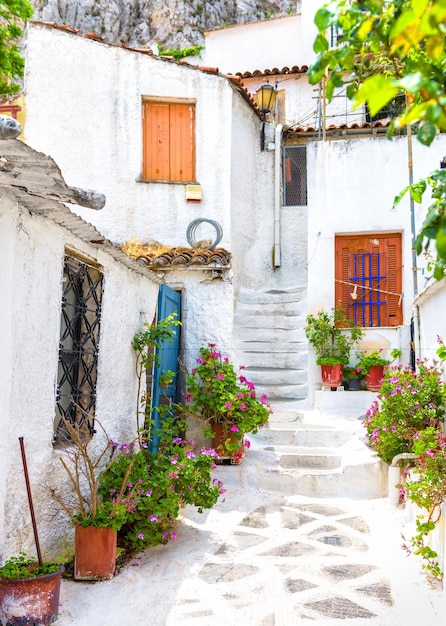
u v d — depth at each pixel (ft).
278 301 35.76
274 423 28.17
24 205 12.79
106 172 32.48
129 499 15.20
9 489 12.42
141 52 32.99
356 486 22.63
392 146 32.89
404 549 16.47
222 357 28.94
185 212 32.55
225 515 20.11
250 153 37.22
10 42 45.39
